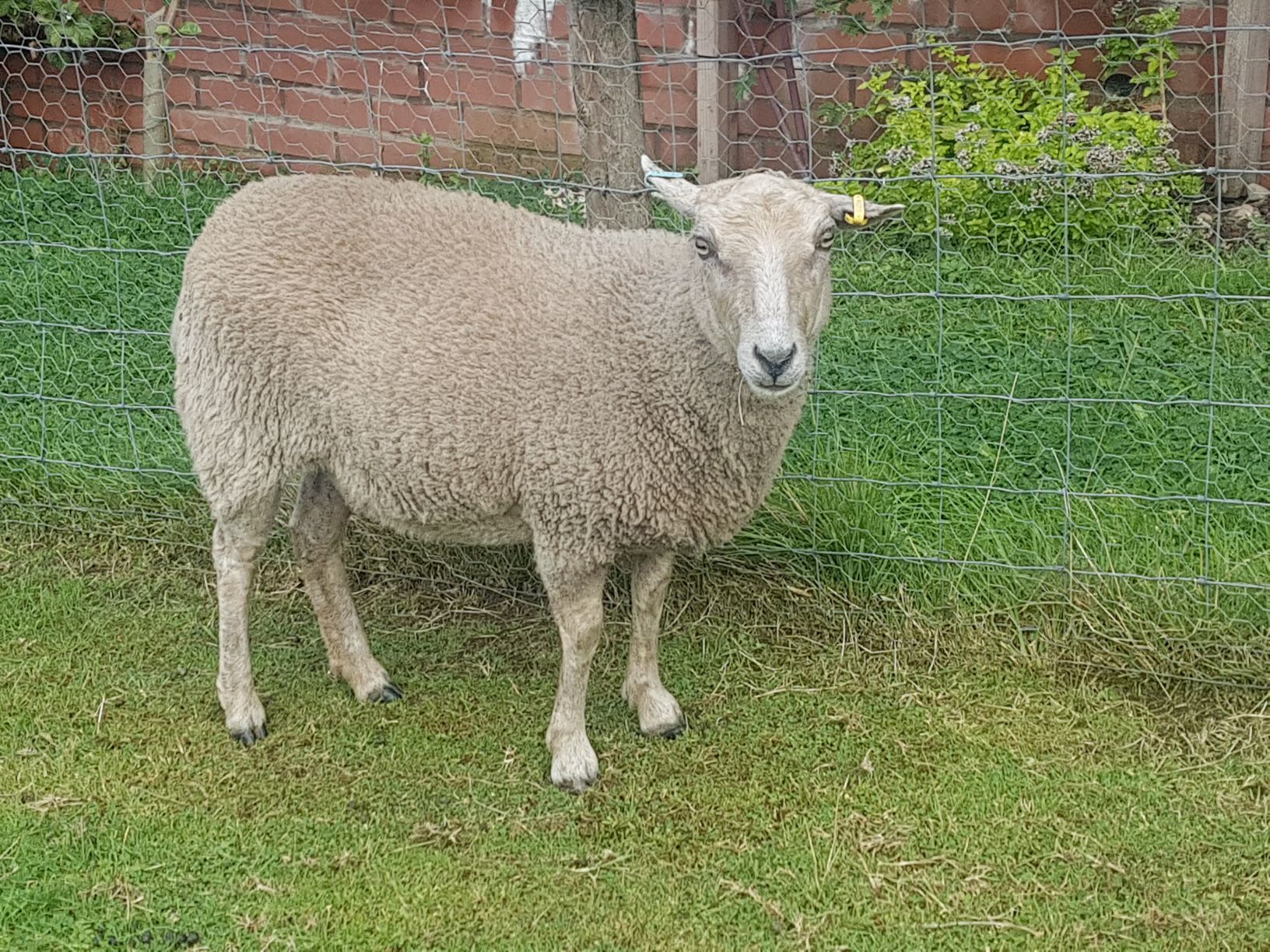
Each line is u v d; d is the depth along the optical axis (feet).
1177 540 6.64
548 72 10.40
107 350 8.77
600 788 5.74
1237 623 6.17
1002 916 5.00
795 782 5.73
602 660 6.59
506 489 5.57
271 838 5.45
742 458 5.46
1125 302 8.31
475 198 5.86
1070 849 5.30
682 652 6.60
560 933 4.97
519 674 6.55
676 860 5.32
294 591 7.23
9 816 5.52
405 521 5.84
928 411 7.59
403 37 10.83
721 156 9.76
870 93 10.33
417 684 6.49
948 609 6.57
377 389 5.50
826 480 6.88
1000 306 8.43
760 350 4.83
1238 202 9.77
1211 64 9.78
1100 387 7.66
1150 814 5.46
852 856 5.31
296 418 5.73
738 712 6.20
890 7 9.40
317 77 11.21
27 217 10.07
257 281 5.61
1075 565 6.52
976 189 9.18
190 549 7.50
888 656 6.47
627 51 6.69
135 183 10.94
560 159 7.91
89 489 7.72
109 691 6.39
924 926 4.97
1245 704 6.01
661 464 5.41
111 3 12.00
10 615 6.95
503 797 5.70
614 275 5.48
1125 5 9.78
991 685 6.26
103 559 7.45
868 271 8.82
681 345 5.28
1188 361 7.82
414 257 5.61
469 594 7.15
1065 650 6.34
